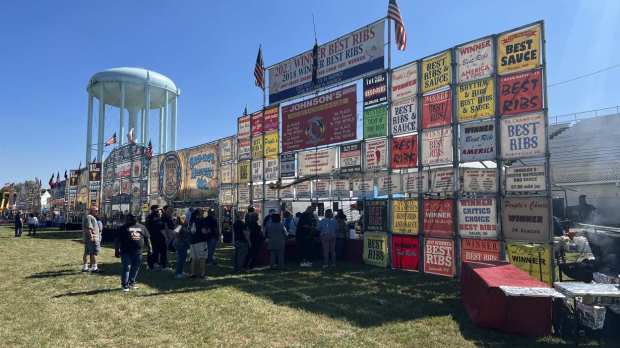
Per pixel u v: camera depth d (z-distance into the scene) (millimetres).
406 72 13680
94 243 13367
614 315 6297
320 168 17094
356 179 15695
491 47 11453
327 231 14086
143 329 7117
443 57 12570
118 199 36312
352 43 15844
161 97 51094
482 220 11430
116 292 10086
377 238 14352
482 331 6895
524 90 10742
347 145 15820
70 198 48750
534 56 10602
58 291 10219
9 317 7844
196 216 12156
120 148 36688
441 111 12555
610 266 8281
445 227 12297
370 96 14867
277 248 13625
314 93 17562
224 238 22609
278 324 7387
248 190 21328
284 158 19000
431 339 6543
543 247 10156
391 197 14000
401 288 10453
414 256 13117
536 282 7047
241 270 13367
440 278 11875
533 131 10523
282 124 19125
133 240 10477
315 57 17375
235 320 7633
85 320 7668
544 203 10219
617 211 22859
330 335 6785
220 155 23750
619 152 29688
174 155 28609
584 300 6262
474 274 7723
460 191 12000
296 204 25000
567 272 9086
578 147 32344
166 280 11688
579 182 29109
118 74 47688
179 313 8117
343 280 11602
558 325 6586
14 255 18031
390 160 14062
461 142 11953
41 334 6836
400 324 7348
